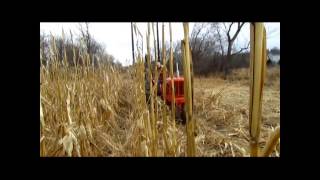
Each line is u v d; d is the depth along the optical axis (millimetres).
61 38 2428
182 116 2857
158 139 1730
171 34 1262
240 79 12336
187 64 966
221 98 5523
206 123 3512
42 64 2318
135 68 1893
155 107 1633
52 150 1803
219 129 3498
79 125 2000
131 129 1893
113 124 2697
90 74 3301
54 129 2004
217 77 13141
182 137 1815
